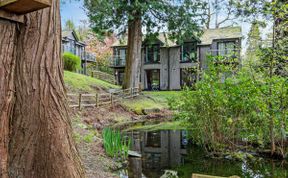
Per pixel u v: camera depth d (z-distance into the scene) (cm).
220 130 613
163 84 2317
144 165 539
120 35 1773
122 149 606
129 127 1070
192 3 1546
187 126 724
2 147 186
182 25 1566
